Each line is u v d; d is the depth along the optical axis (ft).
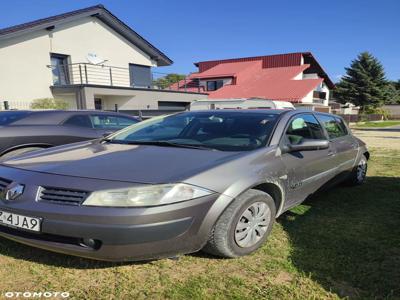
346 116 133.28
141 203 8.07
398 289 8.38
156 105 69.82
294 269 9.30
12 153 17.02
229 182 9.18
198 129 12.71
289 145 11.63
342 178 16.24
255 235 10.22
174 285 8.50
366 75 159.53
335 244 10.81
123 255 8.11
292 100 95.55
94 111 20.86
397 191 17.28
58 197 8.32
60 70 61.62
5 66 53.11
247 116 13.17
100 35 66.95
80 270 9.09
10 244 10.36
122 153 10.57
